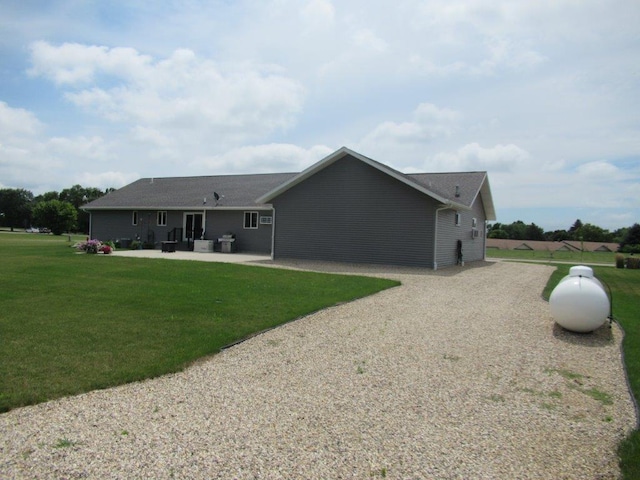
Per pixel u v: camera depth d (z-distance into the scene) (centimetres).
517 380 505
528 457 339
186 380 477
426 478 304
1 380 449
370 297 988
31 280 1073
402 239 1684
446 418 402
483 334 699
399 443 352
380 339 656
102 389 443
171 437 349
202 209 2455
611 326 776
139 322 698
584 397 461
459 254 1967
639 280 1695
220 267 1427
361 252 1759
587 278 741
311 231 1864
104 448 329
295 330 695
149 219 2692
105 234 2856
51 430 355
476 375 517
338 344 627
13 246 2552
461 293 1083
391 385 479
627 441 366
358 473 307
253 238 2366
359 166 1764
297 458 324
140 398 425
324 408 415
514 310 890
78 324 676
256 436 355
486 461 330
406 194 1675
